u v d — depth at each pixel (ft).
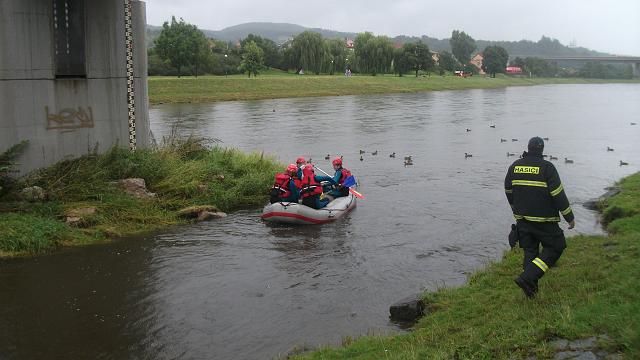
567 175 58.39
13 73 37.42
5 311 24.53
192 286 27.58
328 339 21.81
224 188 44.88
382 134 96.02
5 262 30.45
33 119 38.65
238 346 21.49
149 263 30.76
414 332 19.80
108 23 42.24
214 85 192.95
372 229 37.96
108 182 39.81
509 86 342.23
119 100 43.52
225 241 34.91
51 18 38.91
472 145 82.84
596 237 29.09
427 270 29.76
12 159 37.32
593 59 523.70
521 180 19.49
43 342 21.71
